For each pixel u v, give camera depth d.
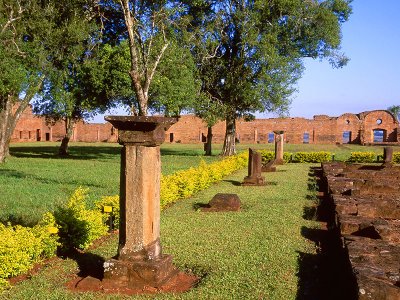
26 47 22.12
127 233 5.56
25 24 22.70
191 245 7.34
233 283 5.50
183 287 5.49
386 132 52.09
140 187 5.52
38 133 58.09
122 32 26.06
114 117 5.47
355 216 7.71
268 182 16.66
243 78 26.62
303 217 9.88
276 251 6.99
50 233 6.52
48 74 23.34
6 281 5.35
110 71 24.31
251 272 5.93
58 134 58.25
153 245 5.58
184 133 55.66
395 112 62.72
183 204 11.73
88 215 7.45
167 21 19.53
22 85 22.38
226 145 30.12
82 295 5.19
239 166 23.38
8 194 12.16
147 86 15.68
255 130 54.59
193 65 25.28
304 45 28.27
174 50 23.05
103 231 7.81
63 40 23.34
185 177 13.03
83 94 25.38
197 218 9.70
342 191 11.19
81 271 6.10
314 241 7.70
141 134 5.47
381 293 3.90
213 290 5.26
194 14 26.58
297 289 5.34
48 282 5.64
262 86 25.09
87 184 14.91
